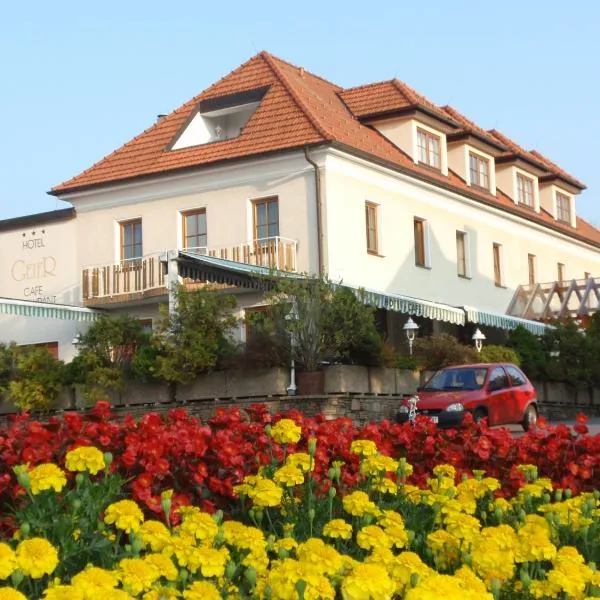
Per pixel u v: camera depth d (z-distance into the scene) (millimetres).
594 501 7016
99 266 33812
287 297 24656
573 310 41188
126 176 34406
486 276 39750
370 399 24875
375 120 36406
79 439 7039
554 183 46812
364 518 5938
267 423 8867
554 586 4816
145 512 6461
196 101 37125
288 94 34406
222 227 33031
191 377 25000
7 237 36844
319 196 31328
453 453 8828
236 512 7039
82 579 3832
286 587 4316
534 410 25031
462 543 5504
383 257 33500
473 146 40031
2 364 27922
